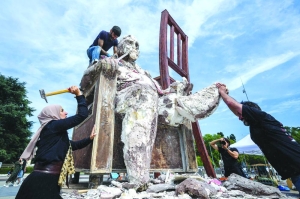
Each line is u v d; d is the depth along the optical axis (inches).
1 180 553.0
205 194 94.3
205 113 144.6
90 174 116.0
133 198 91.4
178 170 162.7
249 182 126.9
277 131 79.7
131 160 113.3
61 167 71.6
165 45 204.4
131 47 173.2
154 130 129.0
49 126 74.1
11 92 1267.2
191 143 180.4
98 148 117.9
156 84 173.0
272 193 119.2
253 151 420.8
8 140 1128.2
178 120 157.8
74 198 93.7
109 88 136.4
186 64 244.5
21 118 1190.3
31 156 72.8
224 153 217.2
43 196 63.2
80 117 78.5
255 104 94.0
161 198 93.4
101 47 187.0
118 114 138.0
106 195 90.0
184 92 170.4
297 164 74.4
